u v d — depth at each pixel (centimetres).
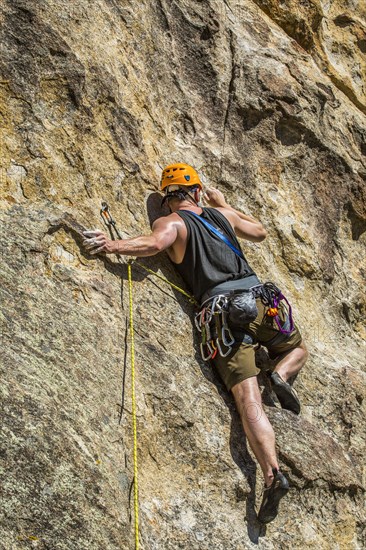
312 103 691
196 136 609
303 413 534
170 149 575
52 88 491
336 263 664
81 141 495
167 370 454
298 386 545
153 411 435
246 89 652
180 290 491
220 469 443
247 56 670
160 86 599
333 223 676
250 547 427
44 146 473
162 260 501
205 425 452
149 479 414
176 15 640
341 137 716
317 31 790
